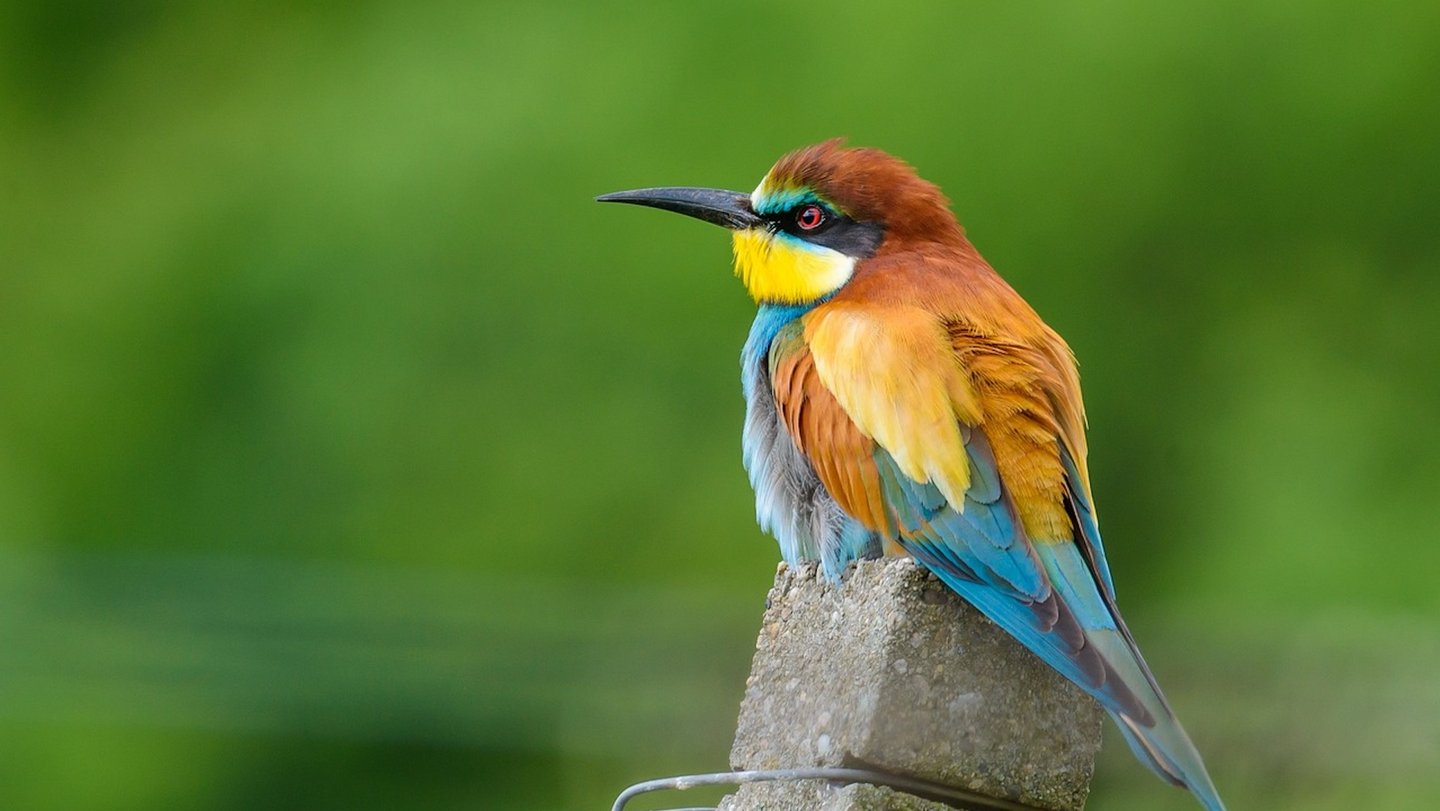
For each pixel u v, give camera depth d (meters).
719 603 13.38
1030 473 6.27
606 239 13.74
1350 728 11.73
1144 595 13.91
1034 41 13.67
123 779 13.41
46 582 14.00
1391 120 14.12
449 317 13.85
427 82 14.29
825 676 5.64
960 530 6.29
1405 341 14.17
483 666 13.27
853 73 13.62
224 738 13.47
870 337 6.75
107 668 13.49
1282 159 14.06
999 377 6.46
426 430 13.87
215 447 14.27
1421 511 13.73
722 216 7.78
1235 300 14.17
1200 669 12.30
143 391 14.56
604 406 13.79
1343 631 12.37
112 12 16.88
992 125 13.59
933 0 13.67
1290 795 11.64
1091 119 13.66
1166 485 14.14
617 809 5.74
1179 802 11.80
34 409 14.81
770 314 7.58
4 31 17.05
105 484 14.47
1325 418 14.02
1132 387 14.05
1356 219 14.17
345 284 13.98
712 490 13.59
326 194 14.17
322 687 13.25
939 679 5.48
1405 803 11.45
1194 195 13.92
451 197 13.88
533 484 13.80
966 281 7.08
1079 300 13.88
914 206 7.49
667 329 13.75
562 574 13.67
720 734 13.00
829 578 5.77
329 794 13.44
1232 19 13.96
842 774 5.43
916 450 6.43
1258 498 13.89
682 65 13.81
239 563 13.84
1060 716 5.54
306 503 13.94
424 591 13.62
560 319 13.81
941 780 5.45
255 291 14.26
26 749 13.37
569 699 13.07
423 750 13.17
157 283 14.77
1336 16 14.07
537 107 13.91
